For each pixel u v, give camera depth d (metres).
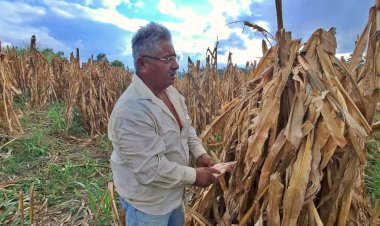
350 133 1.67
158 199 1.95
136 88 1.82
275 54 1.90
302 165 1.67
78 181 4.17
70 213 3.39
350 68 1.84
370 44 1.72
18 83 9.03
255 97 2.03
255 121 1.84
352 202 1.92
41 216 3.37
